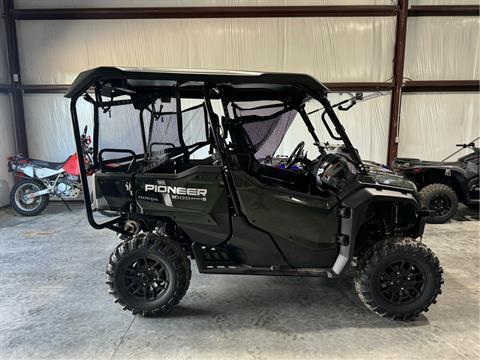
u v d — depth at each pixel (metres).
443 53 5.10
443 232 3.89
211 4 4.92
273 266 2.23
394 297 2.13
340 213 2.12
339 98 5.09
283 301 2.37
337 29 4.97
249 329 2.04
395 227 2.27
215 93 2.35
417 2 4.98
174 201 2.12
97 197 2.17
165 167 2.57
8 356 1.80
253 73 1.97
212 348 1.87
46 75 5.07
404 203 2.16
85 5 4.92
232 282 2.65
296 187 2.41
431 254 2.09
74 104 1.98
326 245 2.18
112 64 5.05
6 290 2.50
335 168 2.27
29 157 5.23
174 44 5.00
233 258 2.28
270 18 4.93
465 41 5.07
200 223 2.13
